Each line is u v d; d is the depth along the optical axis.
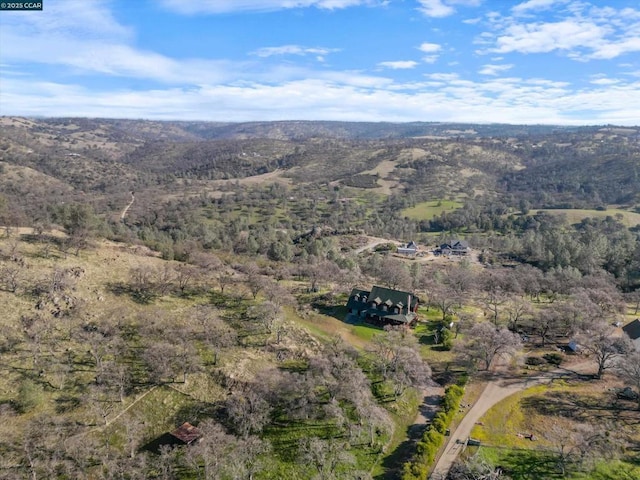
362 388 71.81
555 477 59.25
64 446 60.31
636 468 61.12
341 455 60.41
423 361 85.75
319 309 115.69
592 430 65.56
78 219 118.69
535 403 77.06
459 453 63.53
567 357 95.06
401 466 61.12
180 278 109.62
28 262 99.19
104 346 80.19
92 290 97.06
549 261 190.00
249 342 90.06
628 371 76.50
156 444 63.75
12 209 147.38
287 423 68.81
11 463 57.84
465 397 78.81
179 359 78.19
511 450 64.38
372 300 110.62
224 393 74.19
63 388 71.00
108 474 57.28
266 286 110.81
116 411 69.00
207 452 56.34
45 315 84.50
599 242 197.50
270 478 58.81
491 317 116.62
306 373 77.31
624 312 122.00
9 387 68.94
